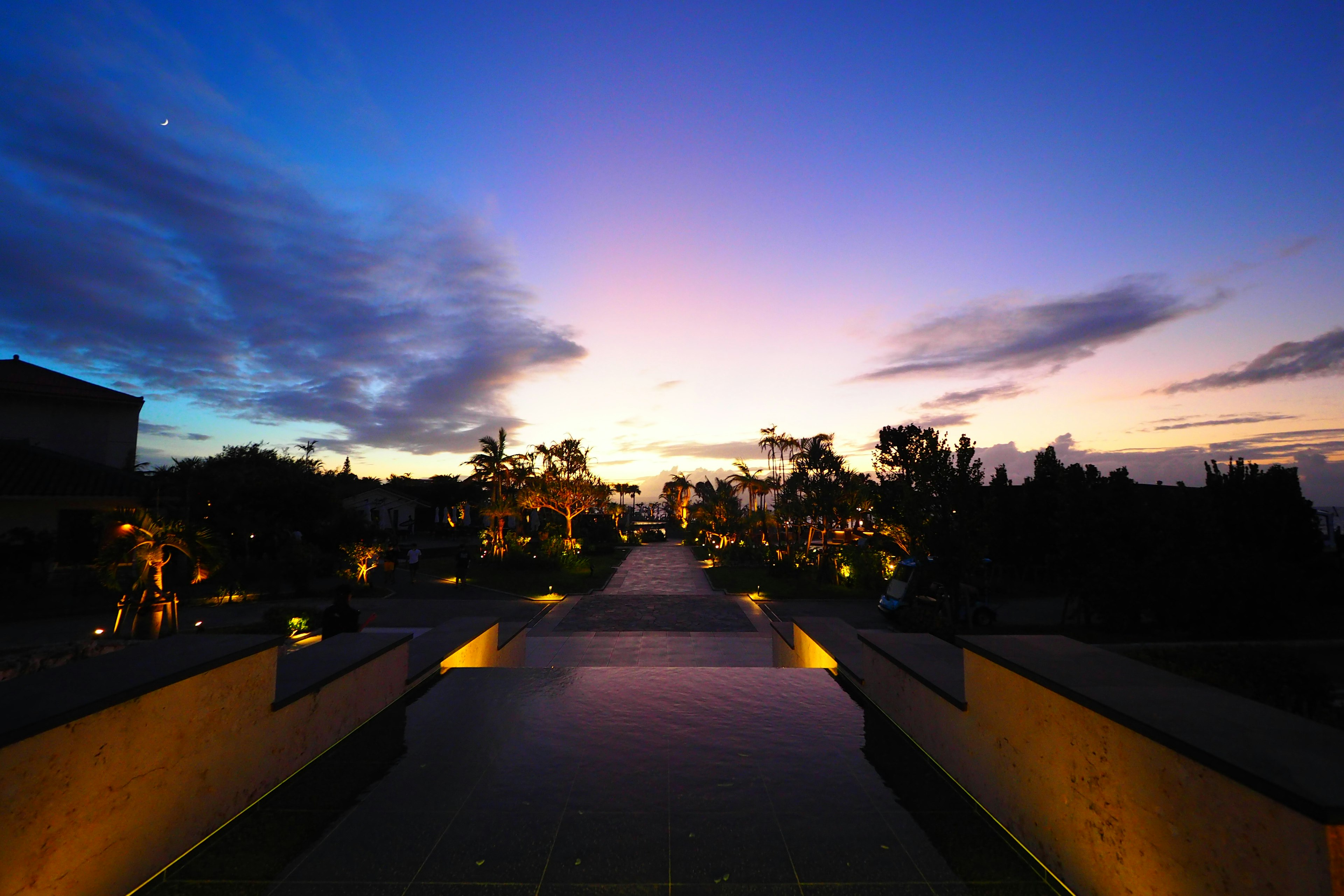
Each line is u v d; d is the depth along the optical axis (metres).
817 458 26.89
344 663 4.59
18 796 2.12
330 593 22.02
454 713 5.19
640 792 3.68
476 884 2.72
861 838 3.17
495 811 3.42
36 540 19.77
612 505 61.03
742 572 31.00
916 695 4.55
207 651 3.29
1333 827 1.58
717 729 4.83
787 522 32.16
